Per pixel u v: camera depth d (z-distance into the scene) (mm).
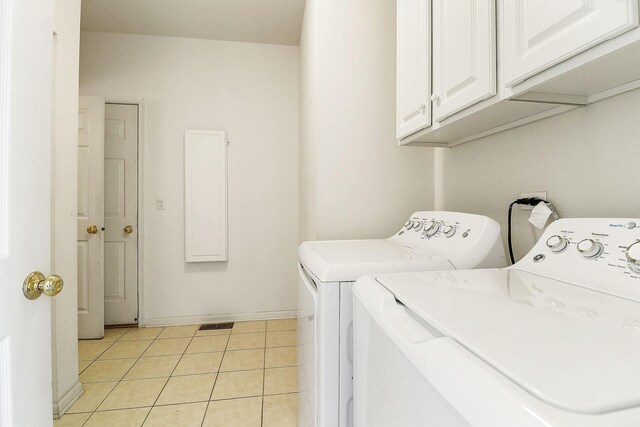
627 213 816
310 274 1021
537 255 831
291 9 2498
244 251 3018
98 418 1614
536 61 712
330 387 855
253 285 3031
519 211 1163
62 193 1731
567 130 976
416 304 556
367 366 686
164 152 2898
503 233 1245
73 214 1817
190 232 2898
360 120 1748
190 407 1695
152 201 2885
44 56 737
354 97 1745
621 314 498
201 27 2754
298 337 1312
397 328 539
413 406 465
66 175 1774
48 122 750
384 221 1769
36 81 709
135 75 2857
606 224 718
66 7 1772
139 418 1608
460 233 1078
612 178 851
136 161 2887
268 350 2371
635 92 798
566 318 483
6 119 630
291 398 1773
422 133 1321
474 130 1256
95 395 1809
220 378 1980
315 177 1792
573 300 574
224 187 2947
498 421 301
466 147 1495
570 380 313
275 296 3061
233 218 3000
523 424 279
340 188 1729
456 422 360
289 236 3074
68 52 1790
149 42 2875
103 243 2670
